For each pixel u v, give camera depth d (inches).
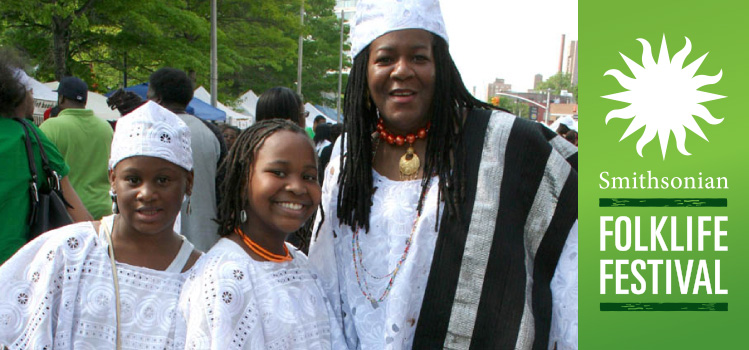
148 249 80.9
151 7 545.3
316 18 1584.6
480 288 69.8
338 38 1604.3
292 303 75.7
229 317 71.2
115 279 77.7
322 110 1533.0
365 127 78.3
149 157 77.6
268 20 811.4
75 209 115.8
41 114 417.1
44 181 107.3
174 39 617.6
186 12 581.6
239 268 74.0
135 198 77.4
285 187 74.6
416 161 76.0
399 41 72.0
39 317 73.5
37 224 104.3
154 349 76.9
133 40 567.8
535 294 71.1
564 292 71.0
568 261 71.7
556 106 3132.4
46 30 545.6
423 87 72.7
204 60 629.3
